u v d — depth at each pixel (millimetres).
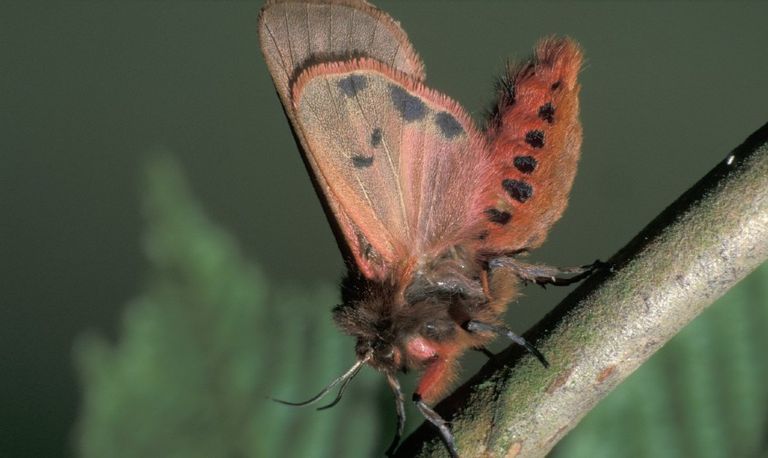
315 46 162
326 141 163
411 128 164
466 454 148
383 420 153
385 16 163
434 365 162
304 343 149
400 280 165
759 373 150
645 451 150
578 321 149
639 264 149
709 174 150
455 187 166
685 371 150
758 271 151
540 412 148
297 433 149
